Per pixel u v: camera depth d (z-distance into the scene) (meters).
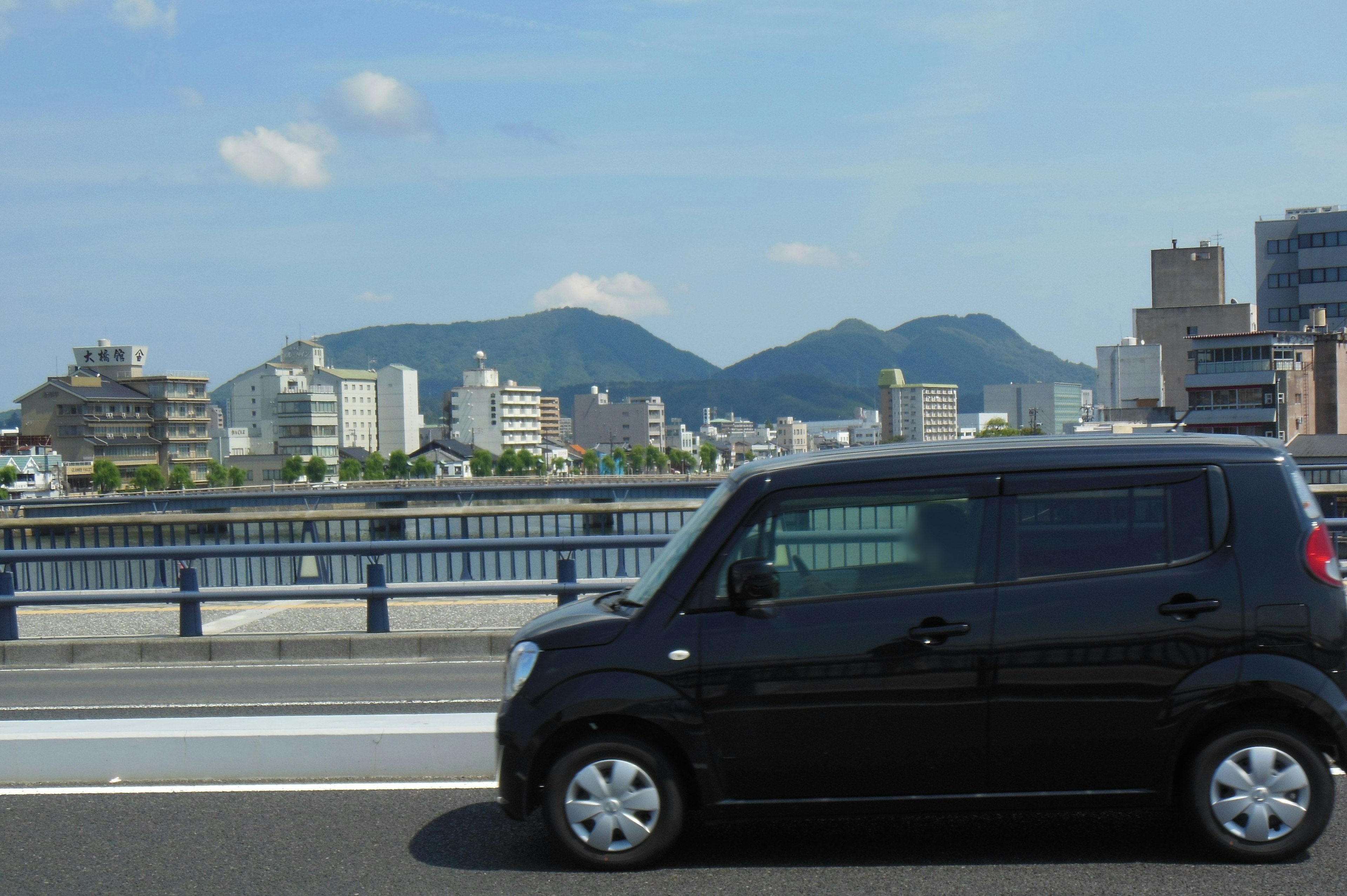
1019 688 4.79
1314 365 86.12
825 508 4.96
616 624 4.95
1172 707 4.76
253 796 6.20
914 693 4.80
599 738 4.89
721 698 4.83
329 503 90.19
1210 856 4.93
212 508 82.06
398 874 4.94
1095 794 4.81
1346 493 13.32
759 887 4.69
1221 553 4.84
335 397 179.00
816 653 4.82
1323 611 4.79
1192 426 86.62
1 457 130.25
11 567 15.20
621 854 4.89
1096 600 4.80
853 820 5.62
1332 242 109.44
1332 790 4.79
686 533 5.45
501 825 5.63
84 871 5.03
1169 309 115.75
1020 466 4.95
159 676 10.90
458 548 12.04
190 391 151.75
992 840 5.27
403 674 10.64
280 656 11.92
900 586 4.90
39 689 10.38
